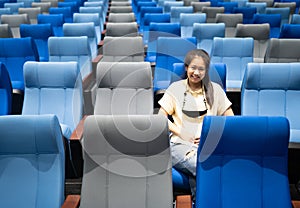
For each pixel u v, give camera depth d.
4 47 3.39
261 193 1.47
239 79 3.45
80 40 3.49
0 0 8.04
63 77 2.45
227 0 8.04
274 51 3.37
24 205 1.49
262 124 1.39
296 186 2.21
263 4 6.92
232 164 1.48
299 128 2.32
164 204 1.48
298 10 7.64
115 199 1.48
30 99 2.47
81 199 1.48
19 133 1.45
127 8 6.45
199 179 1.48
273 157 1.47
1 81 2.47
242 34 4.25
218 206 1.46
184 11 5.98
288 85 2.35
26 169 1.51
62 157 1.53
